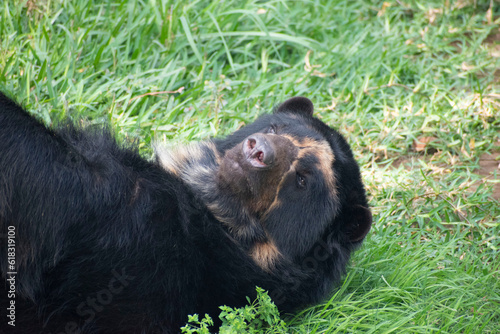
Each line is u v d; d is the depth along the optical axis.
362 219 9.28
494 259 10.66
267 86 13.90
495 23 17.91
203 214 8.80
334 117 13.78
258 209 9.04
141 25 14.27
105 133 8.80
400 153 13.73
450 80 15.87
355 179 9.53
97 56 13.27
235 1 15.97
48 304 8.06
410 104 14.37
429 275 10.04
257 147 8.63
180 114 12.96
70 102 12.38
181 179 9.26
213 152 9.80
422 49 16.58
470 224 11.40
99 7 14.87
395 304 9.64
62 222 7.75
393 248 10.59
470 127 14.25
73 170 7.75
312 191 9.05
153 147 9.99
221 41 14.97
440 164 13.47
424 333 8.70
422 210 11.97
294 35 15.79
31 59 12.78
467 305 9.55
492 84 15.33
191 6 14.88
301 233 9.09
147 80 13.17
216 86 13.34
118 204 7.98
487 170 13.26
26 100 11.92
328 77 15.10
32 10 13.84
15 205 7.56
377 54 15.87
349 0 18.39
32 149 7.55
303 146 9.16
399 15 18.00
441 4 18.50
